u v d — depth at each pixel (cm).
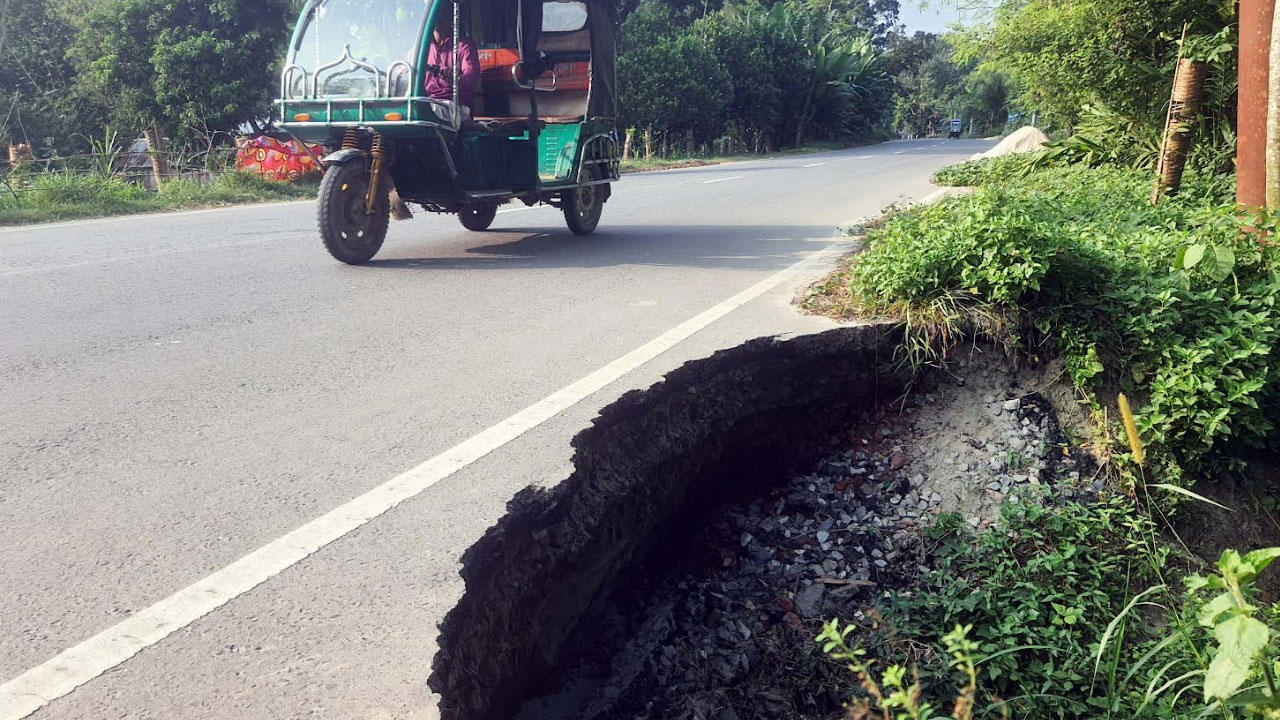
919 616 404
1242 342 471
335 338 562
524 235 1005
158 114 2083
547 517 351
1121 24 1045
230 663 247
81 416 427
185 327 586
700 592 441
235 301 658
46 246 903
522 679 328
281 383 476
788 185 1730
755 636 406
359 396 456
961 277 540
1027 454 496
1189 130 839
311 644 256
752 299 650
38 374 488
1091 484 478
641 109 3081
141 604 274
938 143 5228
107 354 525
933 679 367
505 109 974
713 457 507
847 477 521
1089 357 498
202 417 427
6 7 2522
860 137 5097
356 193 795
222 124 2039
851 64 4838
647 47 3098
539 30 963
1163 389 472
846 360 550
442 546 309
